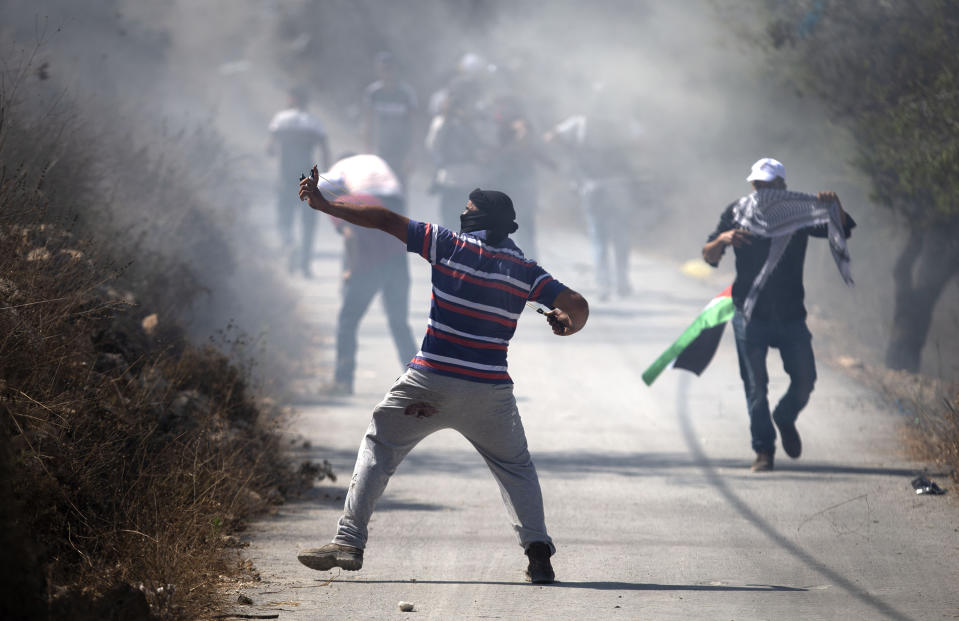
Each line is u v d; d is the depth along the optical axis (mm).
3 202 19609
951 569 16984
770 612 14820
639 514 20766
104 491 16469
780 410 24391
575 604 15148
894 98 33781
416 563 17312
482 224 15656
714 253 24453
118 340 21328
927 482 22219
